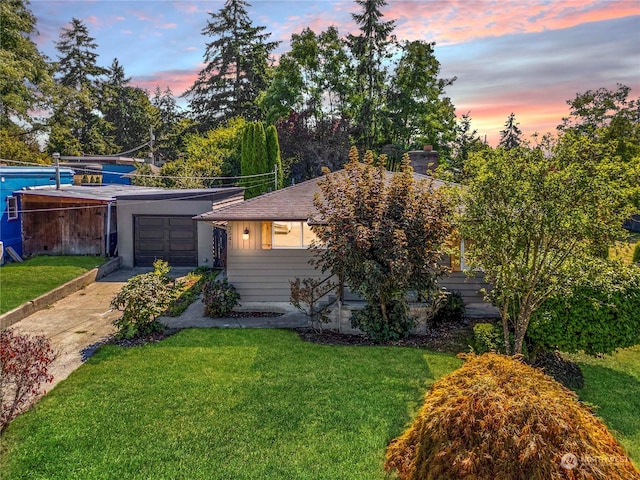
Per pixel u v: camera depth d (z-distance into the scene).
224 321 11.38
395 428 6.05
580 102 24.48
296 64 34.88
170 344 9.41
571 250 7.11
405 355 8.79
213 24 42.78
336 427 6.08
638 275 8.02
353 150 10.54
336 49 35.22
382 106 35.16
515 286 7.53
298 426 6.10
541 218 6.89
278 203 12.54
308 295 10.62
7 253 16.66
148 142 46.88
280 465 5.27
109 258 17.78
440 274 9.59
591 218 6.75
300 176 31.02
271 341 9.63
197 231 18.25
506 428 3.70
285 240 12.44
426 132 35.25
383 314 9.77
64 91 30.98
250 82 42.81
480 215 7.38
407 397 6.94
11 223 17.09
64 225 18.09
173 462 5.35
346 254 9.01
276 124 32.91
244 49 43.06
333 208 9.55
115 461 5.38
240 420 6.26
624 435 6.18
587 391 7.58
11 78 26.08
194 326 10.93
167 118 53.66
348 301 11.00
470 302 12.14
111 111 50.03
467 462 3.61
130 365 8.25
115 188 21.61
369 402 6.76
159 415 6.41
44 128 31.75
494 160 7.42
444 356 8.75
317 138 31.66
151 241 18.38
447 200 8.91
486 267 7.81
